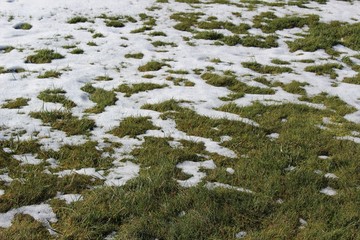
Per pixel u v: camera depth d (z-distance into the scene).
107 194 4.77
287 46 8.84
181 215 4.66
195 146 5.52
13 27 8.80
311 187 4.98
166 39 8.69
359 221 4.62
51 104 6.17
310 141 5.66
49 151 5.32
